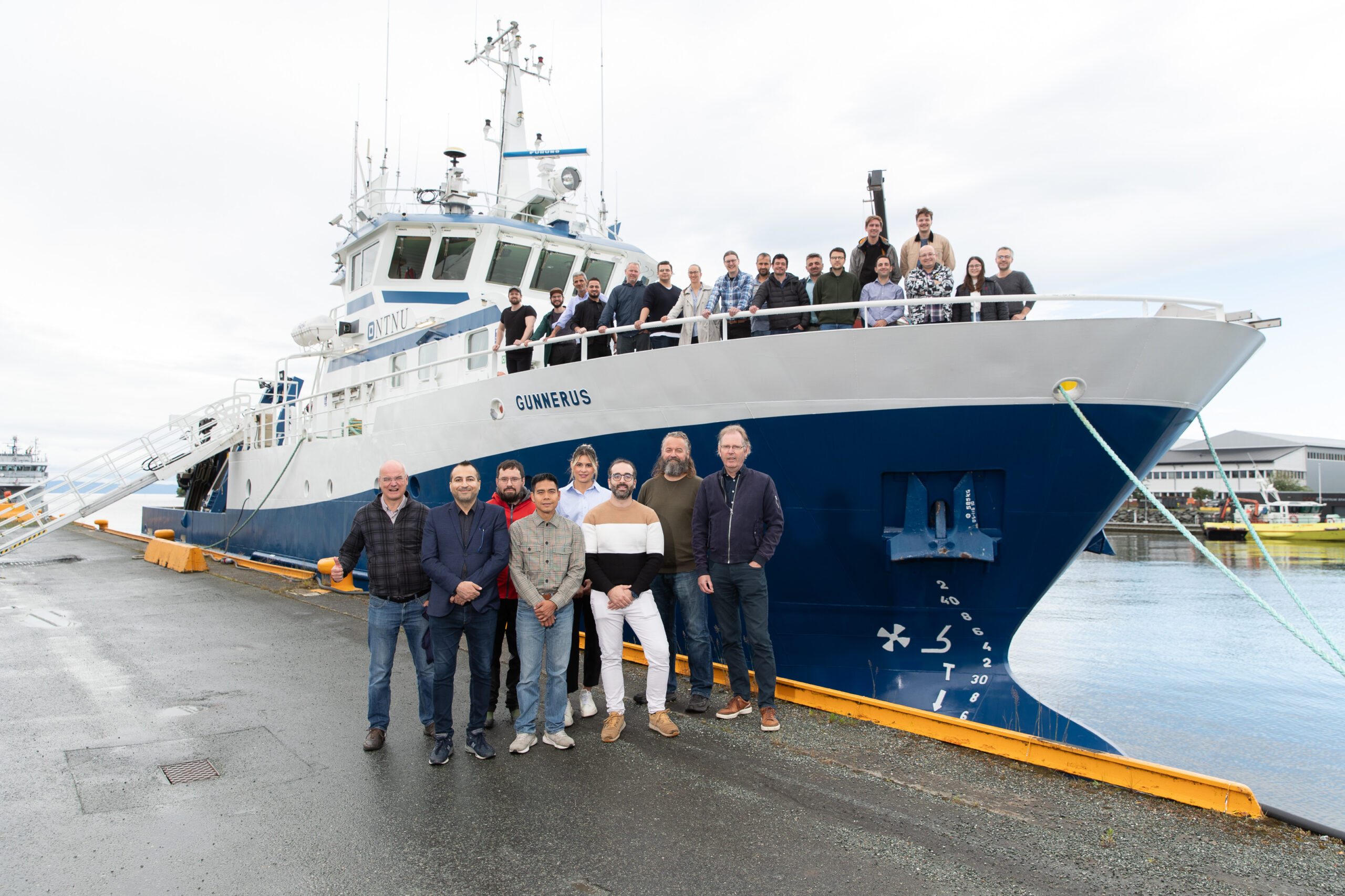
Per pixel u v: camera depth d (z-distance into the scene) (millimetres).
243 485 16719
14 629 8492
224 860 3389
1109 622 15984
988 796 4094
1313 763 7586
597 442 7348
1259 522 42031
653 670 5020
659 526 4988
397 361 11711
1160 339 5473
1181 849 3506
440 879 3250
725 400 6422
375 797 4051
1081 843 3564
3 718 5324
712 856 3449
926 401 5816
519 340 8836
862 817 3848
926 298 5750
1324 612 17562
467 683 6375
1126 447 5750
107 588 11750
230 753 4688
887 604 6566
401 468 4699
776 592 6801
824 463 6207
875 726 5238
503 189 14734
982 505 6082
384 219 11836
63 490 14875
